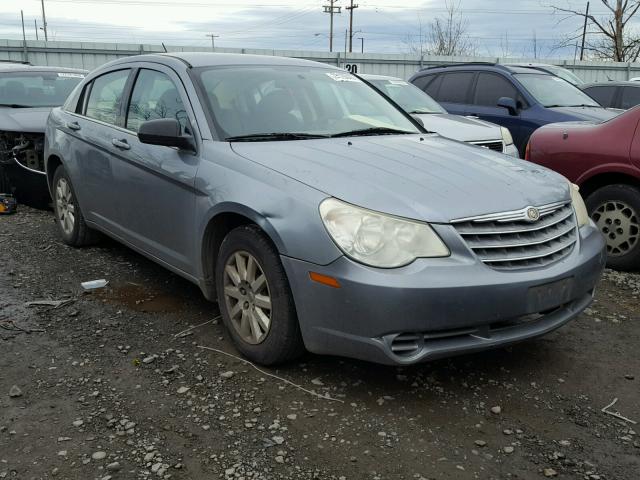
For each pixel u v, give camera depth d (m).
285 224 3.02
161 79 4.29
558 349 3.70
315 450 2.65
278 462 2.56
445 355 2.88
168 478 2.46
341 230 2.86
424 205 2.95
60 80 8.39
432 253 2.85
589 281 3.34
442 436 2.77
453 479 2.48
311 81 4.48
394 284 2.75
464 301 2.81
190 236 3.72
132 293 4.46
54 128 5.56
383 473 2.51
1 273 4.84
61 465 2.53
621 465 2.60
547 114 8.70
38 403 2.99
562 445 2.73
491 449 2.68
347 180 3.09
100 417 2.88
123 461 2.56
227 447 2.66
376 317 2.78
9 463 2.54
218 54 4.54
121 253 5.41
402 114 4.72
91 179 4.89
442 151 3.77
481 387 3.21
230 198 3.31
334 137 3.94
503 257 2.97
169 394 3.09
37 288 4.53
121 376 3.26
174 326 3.90
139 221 4.30
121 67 4.88
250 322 3.37
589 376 3.37
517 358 3.55
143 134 3.70
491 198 3.10
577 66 25.16
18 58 20.00
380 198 2.95
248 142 3.66
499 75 9.52
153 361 3.43
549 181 3.56
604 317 4.24
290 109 4.10
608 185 5.32
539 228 3.14
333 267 2.86
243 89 4.08
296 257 2.97
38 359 3.44
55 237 5.92
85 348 3.58
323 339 2.97
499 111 9.26
